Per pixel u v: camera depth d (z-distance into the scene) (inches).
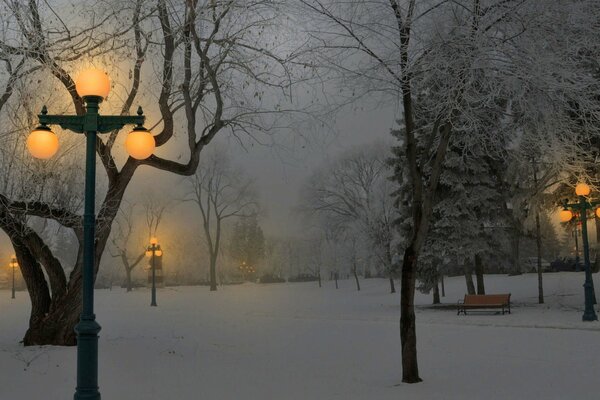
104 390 359.9
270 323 866.1
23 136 467.8
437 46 340.8
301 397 334.6
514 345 538.6
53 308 540.7
